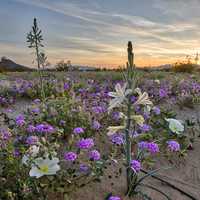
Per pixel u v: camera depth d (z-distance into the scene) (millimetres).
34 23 7348
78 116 4906
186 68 17656
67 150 3770
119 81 10727
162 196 3273
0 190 2756
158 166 3979
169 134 4559
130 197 3143
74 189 3041
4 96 8336
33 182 2824
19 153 3346
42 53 7742
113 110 5625
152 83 9828
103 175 3494
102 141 4469
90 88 9047
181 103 7121
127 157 3088
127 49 2904
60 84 8906
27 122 4711
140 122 2977
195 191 3465
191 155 4383
